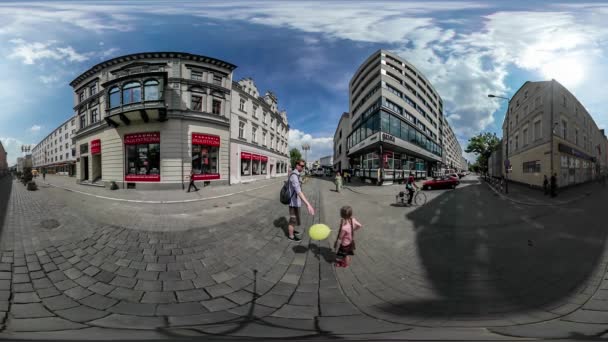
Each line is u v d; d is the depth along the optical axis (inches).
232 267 140.1
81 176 762.8
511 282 125.7
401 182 916.6
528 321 95.4
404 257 159.2
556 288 119.6
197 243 174.2
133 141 586.6
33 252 154.3
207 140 631.8
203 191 513.3
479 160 2031.3
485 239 199.9
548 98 653.3
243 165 824.9
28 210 269.3
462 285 122.9
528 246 182.4
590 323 94.0
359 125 1039.0
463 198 481.1
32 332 88.7
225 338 86.4
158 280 125.0
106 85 598.9
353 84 1189.7
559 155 641.6
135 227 206.2
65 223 213.5
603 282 124.7
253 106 911.0
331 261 150.9
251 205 326.0
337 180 578.6
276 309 103.7
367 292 116.6
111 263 141.5
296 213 188.5
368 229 230.5
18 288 116.0
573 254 165.2
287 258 153.6
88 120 729.6
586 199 463.8
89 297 110.6
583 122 897.5
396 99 896.3
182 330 90.7
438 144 1533.0
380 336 87.0
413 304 107.1
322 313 101.0
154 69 588.4
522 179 822.5
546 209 350.9
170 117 579.8
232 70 706.8
